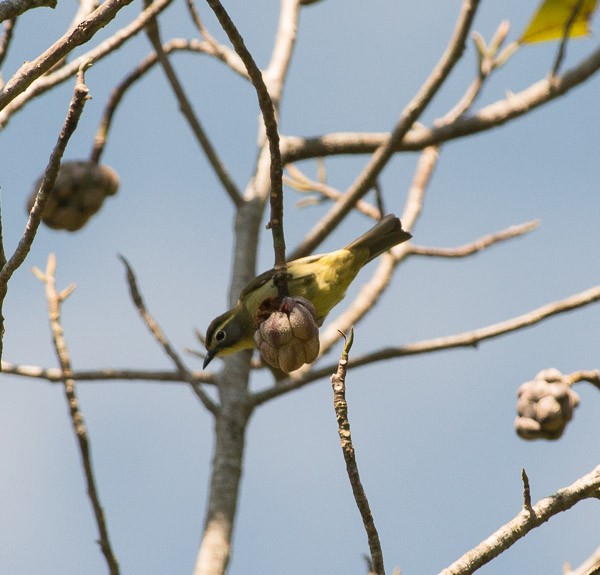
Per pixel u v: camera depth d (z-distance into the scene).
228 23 7.04
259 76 7.29
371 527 5.85
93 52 9.91
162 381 11.12
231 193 13.14
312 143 13.85
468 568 6.26
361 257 11.05
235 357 11.83
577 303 11.35
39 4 6.52
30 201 12.04
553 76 13.64
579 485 6.63
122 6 6.78
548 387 10.19
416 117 12.12
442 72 11.97
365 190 12.48
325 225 12.57
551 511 6.51
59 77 9.71
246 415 11.35
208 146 13.04
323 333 12.80
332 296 11.01
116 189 12.55
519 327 11.38
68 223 12.17
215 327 11.70
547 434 10.15
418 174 14.12
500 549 6.37
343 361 6.12
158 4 10.21
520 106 13.58
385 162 12.32
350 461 5.93
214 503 10.55
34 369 10.95
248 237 12.88
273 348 7.73
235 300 12.30
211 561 10.05
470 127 13.51
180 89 12.78
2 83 9.67
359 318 12.91
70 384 9.32
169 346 11.10
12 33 9.79
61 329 9.65
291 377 11.73
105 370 10.99
